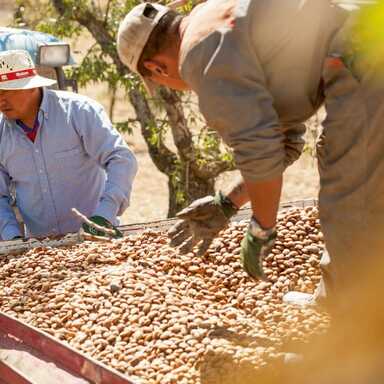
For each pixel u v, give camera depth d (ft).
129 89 23.89
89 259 13.43
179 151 24.26
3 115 16.56
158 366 10.10
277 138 9.31
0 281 13.28
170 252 13.32
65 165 16.57
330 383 9.44
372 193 9.43
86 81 24.73
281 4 9.25
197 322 10.89
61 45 19.36
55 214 16.83
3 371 10.79
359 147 9.36
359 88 9.27
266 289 12.09
